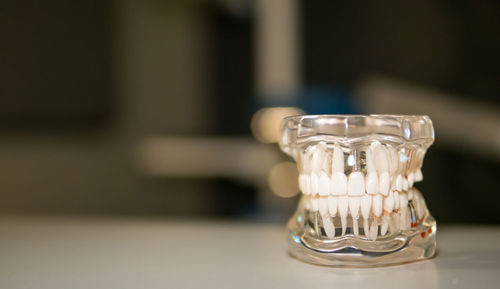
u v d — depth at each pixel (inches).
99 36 62.1
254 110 61.1
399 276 12.1
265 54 58.8
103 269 13.3
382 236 12.7
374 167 12.5
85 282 12.4
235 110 62.8
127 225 19.5
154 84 64.6
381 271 12.5
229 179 62.2
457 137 48.3
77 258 14.4
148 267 13.4
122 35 63.9
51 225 19.9
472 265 12.8
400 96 51.8
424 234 13.1
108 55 62.7
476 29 50.2
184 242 16.1
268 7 58.0
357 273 12.4
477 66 50.3
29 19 62.2
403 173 12.9
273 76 58.1
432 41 52.1
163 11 63.8
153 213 64.0
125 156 64.8
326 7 56.0
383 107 52.7
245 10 60.4
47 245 16.0
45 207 65.6
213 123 63.3
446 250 14.1
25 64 62.6
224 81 63.3
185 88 64.2
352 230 12.7
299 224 13.5
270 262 13.5
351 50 55.1
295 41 57.1
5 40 62.4
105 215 65.0
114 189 65.1
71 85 62.4
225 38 63.3
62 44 62.2
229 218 61.1
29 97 62.8
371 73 54.4
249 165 56.2
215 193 63.0
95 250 15.2
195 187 63.5
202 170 59.2
